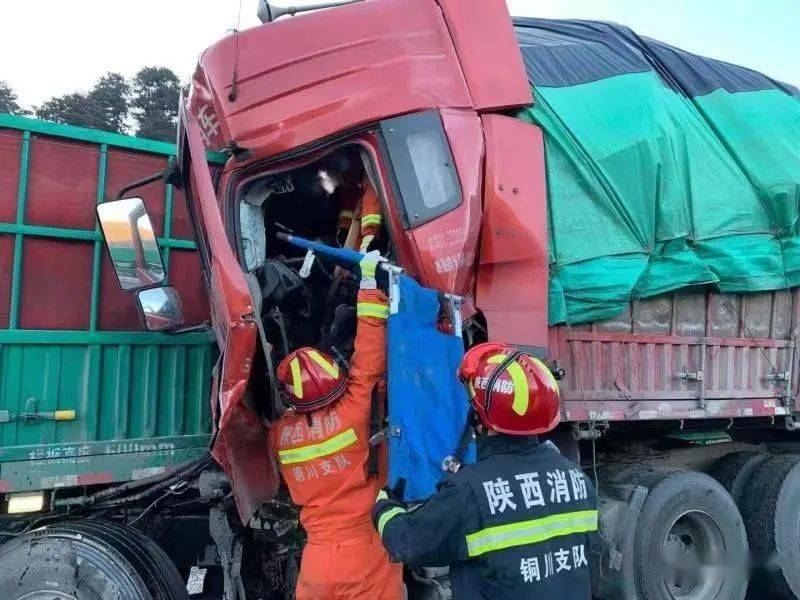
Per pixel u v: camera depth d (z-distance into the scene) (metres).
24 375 3.44
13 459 3.35
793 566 5.09
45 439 3.46
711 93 4.79
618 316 4.28
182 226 3.97
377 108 3.53
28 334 3.44
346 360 3.39
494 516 2.18
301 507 3.43
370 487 3.10
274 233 4.01
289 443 3.12
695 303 4.68
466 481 2.24
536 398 2.30
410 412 2.94
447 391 3.04
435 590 3.46
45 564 3.14
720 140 4.68
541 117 3.98
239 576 3.51
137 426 3.68
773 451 5.84
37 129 3.57
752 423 5.42
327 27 3.63
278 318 3.39
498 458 2.30
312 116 3.50
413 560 2.24
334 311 3.65
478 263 3.64
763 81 5.23
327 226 4.17
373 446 3.09
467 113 3.70
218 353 3.93
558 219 3.92
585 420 4.06
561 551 2.21
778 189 4.61
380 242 3.69
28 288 3.51
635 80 4.36
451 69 3.74
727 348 4.82
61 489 3.55
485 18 3.89
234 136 3.49
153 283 3.35
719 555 4.71
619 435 5.02
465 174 3.59
